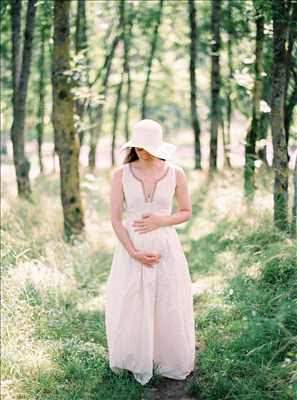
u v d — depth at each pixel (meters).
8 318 4.96
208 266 6.87
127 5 15.35
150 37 17.92
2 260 6.27
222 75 14.93
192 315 4.36
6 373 4.32
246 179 8.49
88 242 8.11
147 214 4.18
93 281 6.59
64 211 8.54
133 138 4.14
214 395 3.96
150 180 4.18
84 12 12.70
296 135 7.37
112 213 4.22
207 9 14.70
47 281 5.95
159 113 27.41
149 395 4.11
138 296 4.16
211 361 4.37
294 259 5.29
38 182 13.86
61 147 8.47
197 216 9.91
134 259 4.17
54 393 4.11
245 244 6.76
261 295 5.11
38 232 7.89
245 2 9.23
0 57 13.72
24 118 10.77
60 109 8.41
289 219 6.34
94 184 13.40
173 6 15.77
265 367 4.00
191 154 33.59
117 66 18.94
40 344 4.74
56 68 8.34
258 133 8.50
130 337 4.20
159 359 4.29
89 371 4.37
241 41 12.60
